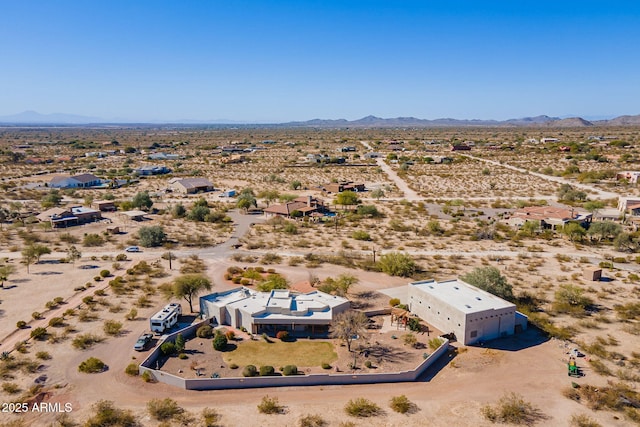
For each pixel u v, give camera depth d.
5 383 45.78
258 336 57.22
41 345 53.84
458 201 146.25
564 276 79.12
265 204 152.50
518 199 154.12
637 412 41.72
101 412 40.88
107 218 128.38
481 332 55.41
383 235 109.00
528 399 44.12
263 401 43.09
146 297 68.75
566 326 59.56
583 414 41.69
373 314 63.47
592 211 127.06
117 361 50.69
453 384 46.81
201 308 62.72
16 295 69.50
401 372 47.44
